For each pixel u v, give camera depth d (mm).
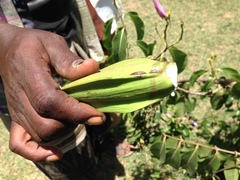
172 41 906
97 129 520
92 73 217
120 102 211
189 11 1018
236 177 467
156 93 199
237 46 869
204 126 630
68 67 217
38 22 349
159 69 195
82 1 405
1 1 329
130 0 1102
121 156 650
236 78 437
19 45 227
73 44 396
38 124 217
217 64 818
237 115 568
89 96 215
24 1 333
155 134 596
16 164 667
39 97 209
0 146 701
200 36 914
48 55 228
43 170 501
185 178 596
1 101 376
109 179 628
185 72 800
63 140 394
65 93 214
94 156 500
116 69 209
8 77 228
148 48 421
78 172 461
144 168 630
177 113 506
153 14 1025
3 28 245
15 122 243
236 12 996
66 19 373
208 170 486
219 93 475
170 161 483
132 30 969
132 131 624
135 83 199
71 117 213
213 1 1049
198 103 719
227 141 587
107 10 485
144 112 574
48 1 342
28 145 242
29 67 218
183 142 522
